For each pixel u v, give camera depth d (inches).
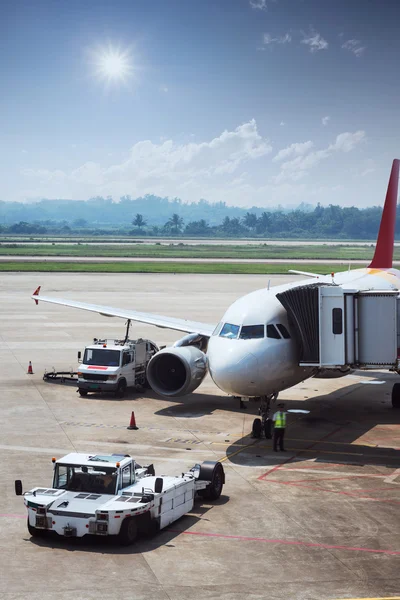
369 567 712.4
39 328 2484.0
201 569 701.3
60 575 681.6
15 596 636.1
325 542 778.2
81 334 2367.1
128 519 746.8
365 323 1222.9
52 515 747.4
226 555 738.2
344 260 7308.1
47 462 1051.9
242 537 789.2
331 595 648.4
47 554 731.4
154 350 1680.6
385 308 1215.6
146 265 5984.3
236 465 1064.8
